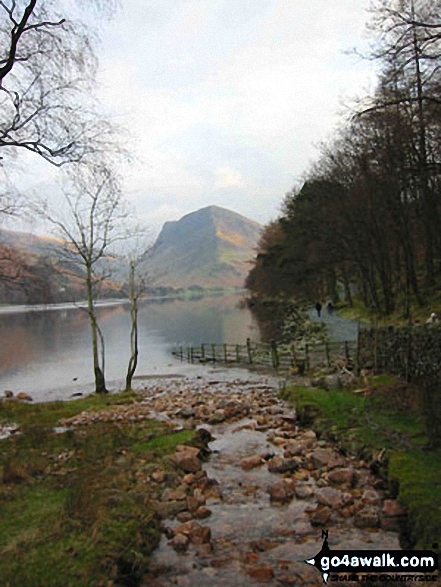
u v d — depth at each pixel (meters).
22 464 8.89
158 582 5.71
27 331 73.25
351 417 11.87
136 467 9.33
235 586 5.59
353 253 41.56
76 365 37.97
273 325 57.91
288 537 6.73
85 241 22.97
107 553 5.80
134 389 25.22
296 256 54.72
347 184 41.16
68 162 13.87
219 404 16.19
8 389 28.20
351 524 7.02
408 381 13.80
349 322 41.03
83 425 13.84
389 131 27.16
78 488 7.62
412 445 9.34
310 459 9.83
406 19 15.32
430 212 32.91
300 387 17.17
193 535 6.70
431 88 18.31
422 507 6.74
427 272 34.97
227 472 9.52
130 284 25.27
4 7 11.22
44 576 5.29
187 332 61.31
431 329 13.43
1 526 6.46
